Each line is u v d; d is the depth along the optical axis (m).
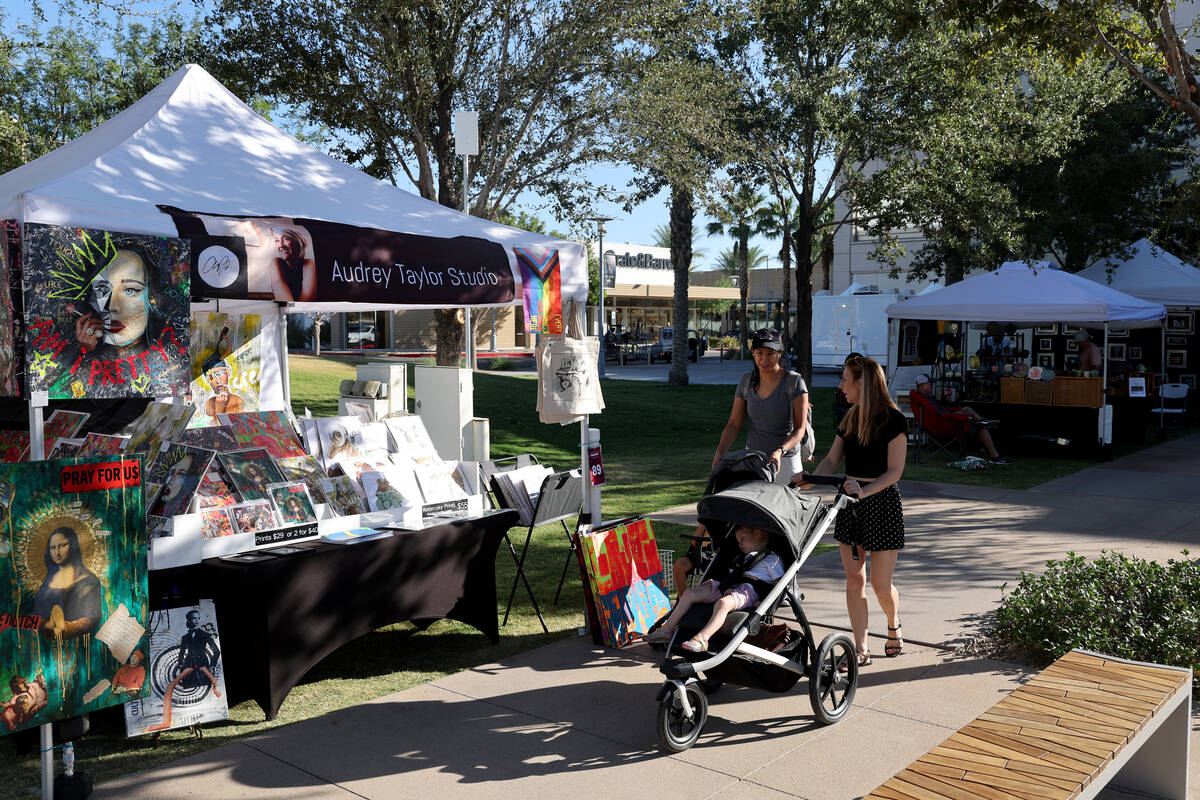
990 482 12.34
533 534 9.46
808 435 6.10
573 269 6.57
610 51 15.28
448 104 15.30
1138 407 16.67
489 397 21.20
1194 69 10.13
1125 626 5.53
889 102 20.11
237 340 7.46
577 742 4.54
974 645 5.88
